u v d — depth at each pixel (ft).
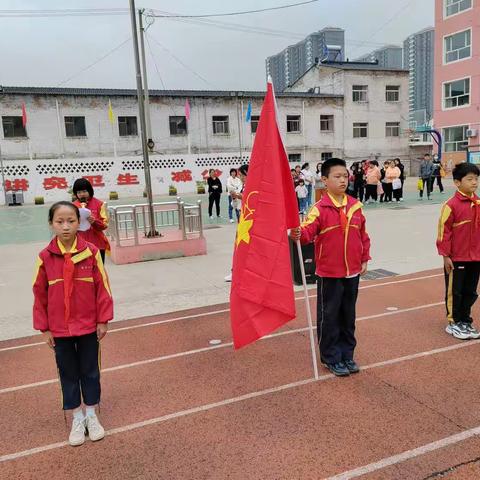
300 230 11.71
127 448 9.77
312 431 10.03
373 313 17.49
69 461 9.45
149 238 30.30
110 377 13.07
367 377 12.41
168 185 97.91
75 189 18.89
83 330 9.87
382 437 9.70
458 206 14.05
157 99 96.78
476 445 9.31
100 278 10.11
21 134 89.15
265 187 11.57
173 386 12.41
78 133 93.04
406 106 116.57
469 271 14.57
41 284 9.74
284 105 107.14
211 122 101.30
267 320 11.60
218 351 14.60
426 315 17.07
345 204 12.16
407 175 119.24
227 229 40.40
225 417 10.78
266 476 8.66
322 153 111.55
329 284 12.28
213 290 21.74
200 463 9.16
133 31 29.55
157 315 18.40
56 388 12.69
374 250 29.17
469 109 90.48
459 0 90.07
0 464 9.43
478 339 14.61
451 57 93.25
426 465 8.77
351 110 112.27
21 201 81.76
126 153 95.76
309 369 13.05
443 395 11.30
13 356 14.97
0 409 11.64
